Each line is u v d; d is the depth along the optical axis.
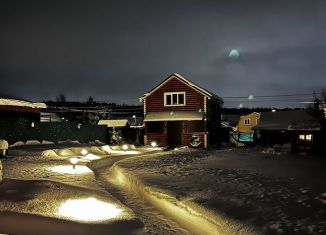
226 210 8.60
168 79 37.00
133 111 86.25
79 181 13.20
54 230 7.65
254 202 9.22
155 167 17.20
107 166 19.94
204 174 14.48
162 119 36.00
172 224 8.73
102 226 8.15
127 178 14.29
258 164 18.55
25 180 11.96
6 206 9.09
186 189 11.16
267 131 40.66
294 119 41.03
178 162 19.81
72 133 33.94
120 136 40.22
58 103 93.12
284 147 31.61
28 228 7.66
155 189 11.20
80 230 7.78
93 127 37.38
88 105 93.12
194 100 36.31
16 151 22.75
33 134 29.11
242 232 7.17
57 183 11.82
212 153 27.16
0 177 11.41
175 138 37.94
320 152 25.28
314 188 10.96
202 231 8.14
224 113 107.31
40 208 9.13
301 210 8.34
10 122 26.83
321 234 6.70
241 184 11.84
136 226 8.34
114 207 9.82
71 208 9.34
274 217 7.87
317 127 25.16
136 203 10.88
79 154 23.30
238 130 65.69
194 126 36.28
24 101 31.52
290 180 12.62
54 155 21.06
